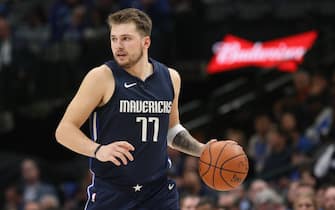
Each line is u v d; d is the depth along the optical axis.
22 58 31.80
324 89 27.88
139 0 30.92
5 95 31.59
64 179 29.50
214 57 32.59
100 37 31.00
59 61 31.91
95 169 11.59
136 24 11.23
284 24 33.06
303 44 32.81
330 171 22.19
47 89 32.03
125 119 11.38
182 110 33.91
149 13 30.78
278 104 28.98
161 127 11.59
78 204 25.66
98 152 10.74
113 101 11.32
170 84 11.76
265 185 21.52
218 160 11.75
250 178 26.03
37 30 33.38
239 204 20.67
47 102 32.22
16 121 32.97
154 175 11.59
